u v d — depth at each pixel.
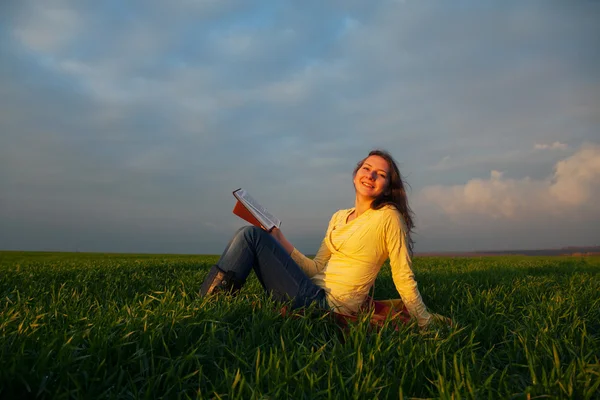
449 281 5.78
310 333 2.80
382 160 3.53
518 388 2.04
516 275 7.12
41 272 6.45
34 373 1.81
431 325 3.02
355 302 3.38
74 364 1.98
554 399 1.82
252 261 3.48
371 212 3.45
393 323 3.07
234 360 2.35
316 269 3.88
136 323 2.51
